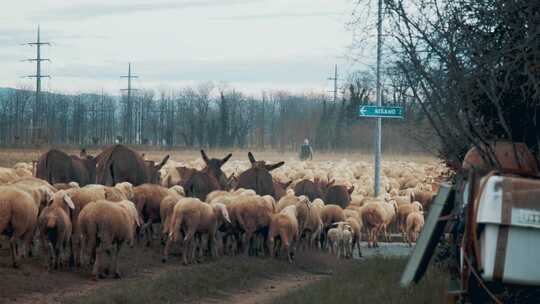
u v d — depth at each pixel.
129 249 22.16
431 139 18.44
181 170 33.28
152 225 23.92
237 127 107.06
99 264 18.17
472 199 10.00
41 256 19.53
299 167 53.72
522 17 12.96
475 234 9.80
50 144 93.50
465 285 10.19
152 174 31.08
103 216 18.14
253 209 23.08
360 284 15.74
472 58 13.15
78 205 20.06
